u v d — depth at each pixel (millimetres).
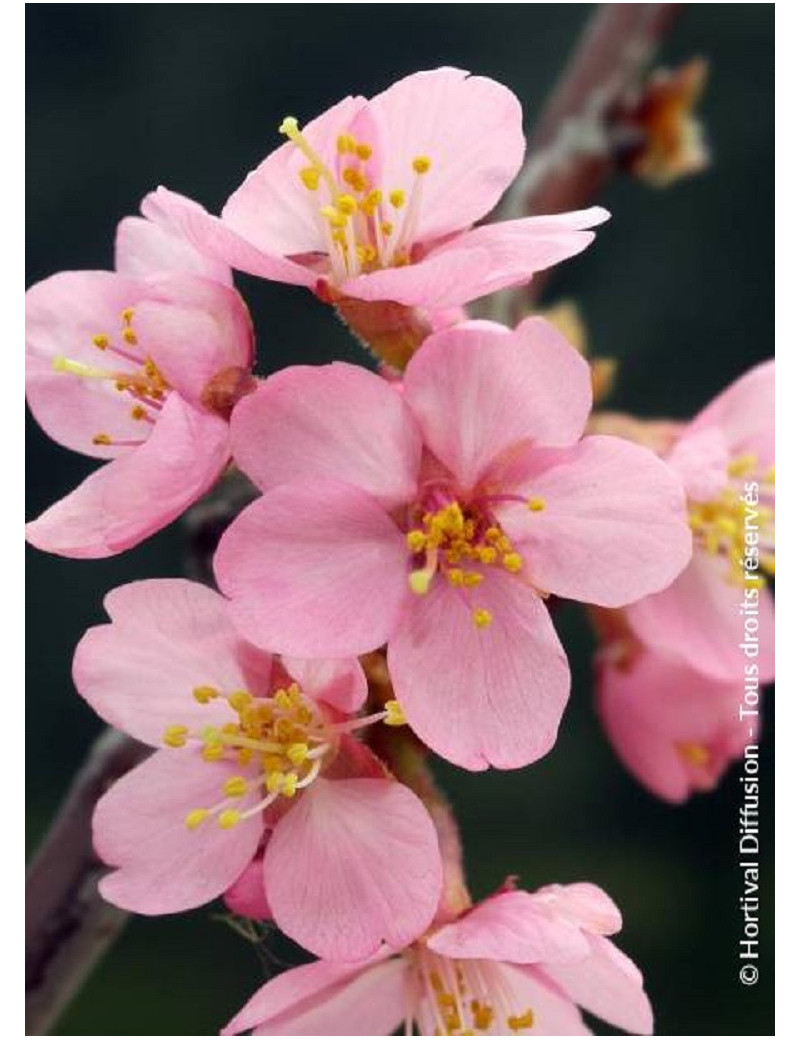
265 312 349
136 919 355
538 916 222
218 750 225
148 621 225
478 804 368
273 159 224
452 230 230
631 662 266
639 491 224
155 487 221
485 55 382
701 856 356
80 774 247
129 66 369
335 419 221
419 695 222
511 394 223
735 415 259
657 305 393
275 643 219
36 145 364
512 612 224
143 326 225
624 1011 229
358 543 223
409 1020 231
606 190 389
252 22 374
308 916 221
